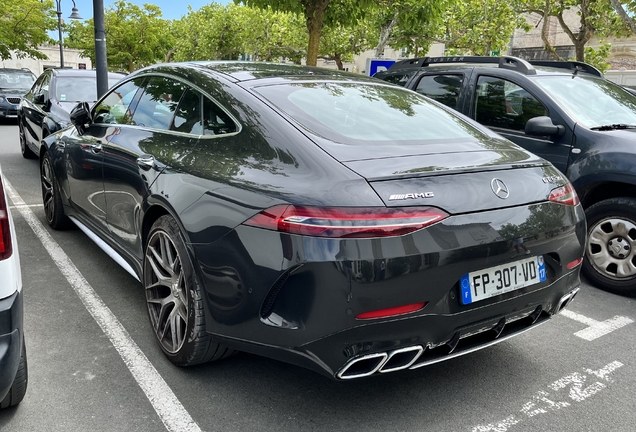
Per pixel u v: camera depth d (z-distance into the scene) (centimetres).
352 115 290
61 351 312
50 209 541
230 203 246
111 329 341
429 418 262
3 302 201
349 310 216
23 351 240
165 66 367
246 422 254
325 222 217
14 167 902
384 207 219
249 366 303
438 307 231
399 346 228
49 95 833
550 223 262
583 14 1565
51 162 509
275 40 2683
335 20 1021
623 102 518
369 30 2078
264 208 231
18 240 512
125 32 3978
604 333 365
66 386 277
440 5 1051
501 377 302
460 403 275
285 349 231
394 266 218
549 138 470
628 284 429
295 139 253
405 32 1623
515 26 1742
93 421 250
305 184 231
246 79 308
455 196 235
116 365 298
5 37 3322
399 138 277
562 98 485
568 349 340
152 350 316
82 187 429
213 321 257
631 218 423
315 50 956
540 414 268
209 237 250
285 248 223
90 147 404
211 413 259
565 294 281
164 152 308
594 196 462
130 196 337
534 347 342
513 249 246
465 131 313
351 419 259
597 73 570
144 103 368
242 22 3000
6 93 1741
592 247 451
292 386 285
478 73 545
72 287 406
